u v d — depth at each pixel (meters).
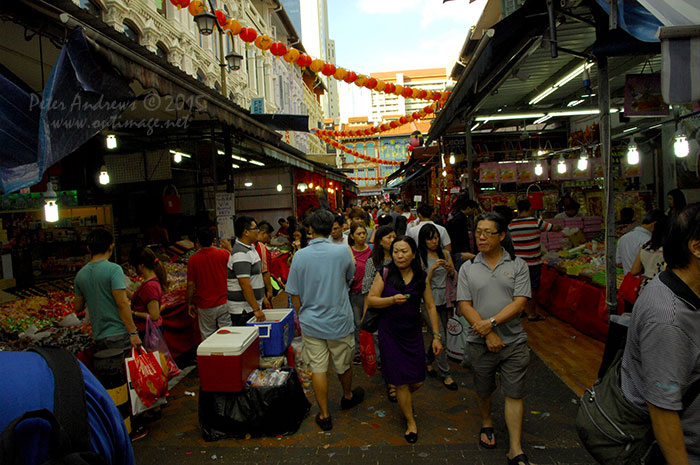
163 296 5.38
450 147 11.31
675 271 1.48
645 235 4.32
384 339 3.25
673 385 1.39
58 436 0.69
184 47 13.21
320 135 13.64
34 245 6.10
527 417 3.50
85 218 6.60
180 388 4.56
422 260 4.40
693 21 2.19
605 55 3.60
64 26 2.75
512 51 4.56
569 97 7.95
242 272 4.27
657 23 2.67
